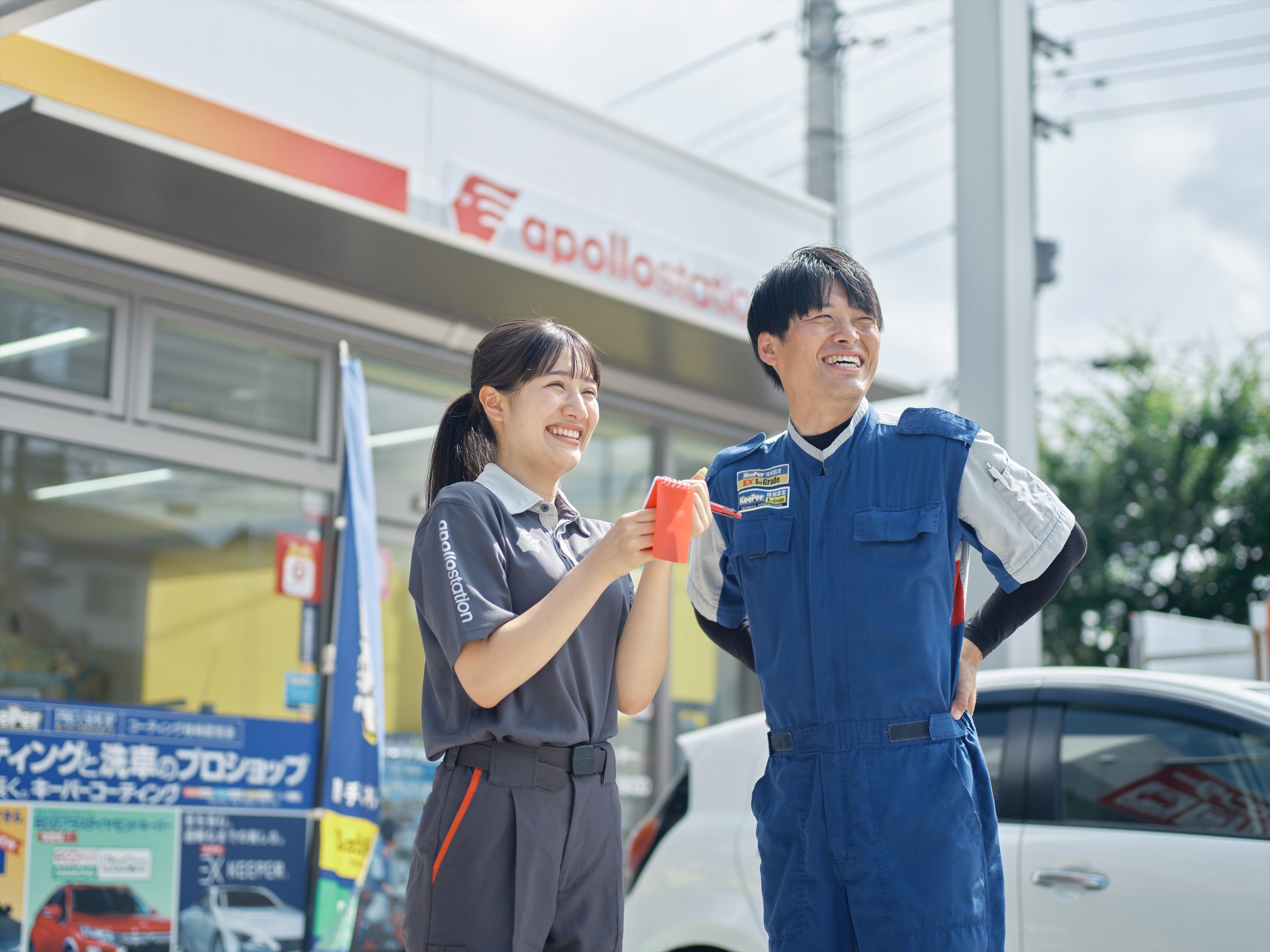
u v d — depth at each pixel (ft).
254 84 19.43
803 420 8.20
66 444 17.81
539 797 7.21
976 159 18.35
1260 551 58.90
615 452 25.73
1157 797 11.46
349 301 20.85
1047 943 11.24
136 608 18.26
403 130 21.38
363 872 17.08
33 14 12.12
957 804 7.41
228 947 18.12
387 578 21.53
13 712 16.60
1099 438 64.23
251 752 18.90
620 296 21.16
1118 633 60.49
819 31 42.06
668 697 25.88
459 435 8.61
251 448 19.76
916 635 7.56
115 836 17.26
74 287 18.06
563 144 24.06
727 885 13.12
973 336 18.20
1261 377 62.39
